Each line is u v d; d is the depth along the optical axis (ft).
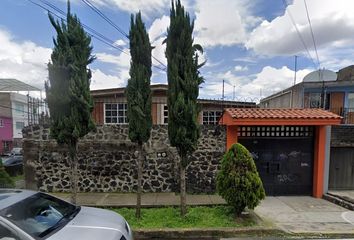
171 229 19.56
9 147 113.39
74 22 19.76
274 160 30.22
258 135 30.19
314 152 29.99
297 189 30.25
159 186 30.30
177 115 20.61
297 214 23.59
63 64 19.15
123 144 30.30
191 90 20.90
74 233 11.55
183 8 20.49
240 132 30.09
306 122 27.48
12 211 11.68
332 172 31.81
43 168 30.71
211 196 28.55
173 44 20.83
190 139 20.90
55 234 11.20
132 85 20.99
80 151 30.35
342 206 25.84
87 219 13.32
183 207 21.72
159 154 30.30
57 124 20.24
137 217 21.56
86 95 20.33
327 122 27.40
